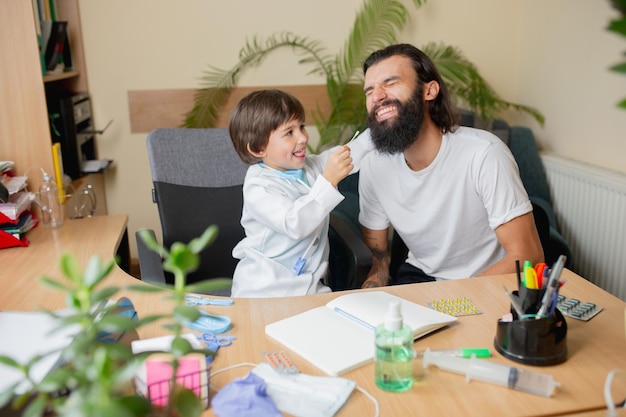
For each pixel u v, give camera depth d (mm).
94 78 2623
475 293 1187
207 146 1852
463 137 1564
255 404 784
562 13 2498
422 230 1643
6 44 1816
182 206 1785
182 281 597
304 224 1383
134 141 2709
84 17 2559
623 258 2137
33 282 1337
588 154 2416
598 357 930
